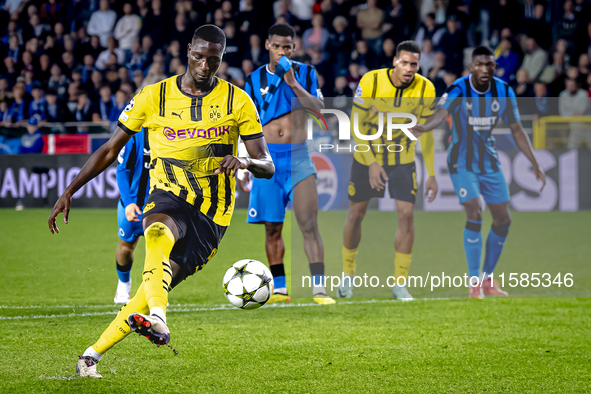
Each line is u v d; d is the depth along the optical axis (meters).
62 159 30.52
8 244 21.20
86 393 7.46
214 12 37.00
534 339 10.55
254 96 14.40
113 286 15.27
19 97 35.41
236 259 19.30
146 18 37.50
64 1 38.78
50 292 14.51
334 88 34.22
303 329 11.20
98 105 35.16
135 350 9.52
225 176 8.28
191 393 7.54
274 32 14.21
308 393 7.61
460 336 10.74
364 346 9.98
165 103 8.05
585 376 8.40
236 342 10.17
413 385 7.96
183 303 13.59
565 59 33.94
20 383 7.79
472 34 34.84
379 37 35.22
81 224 25.66
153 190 8.17
